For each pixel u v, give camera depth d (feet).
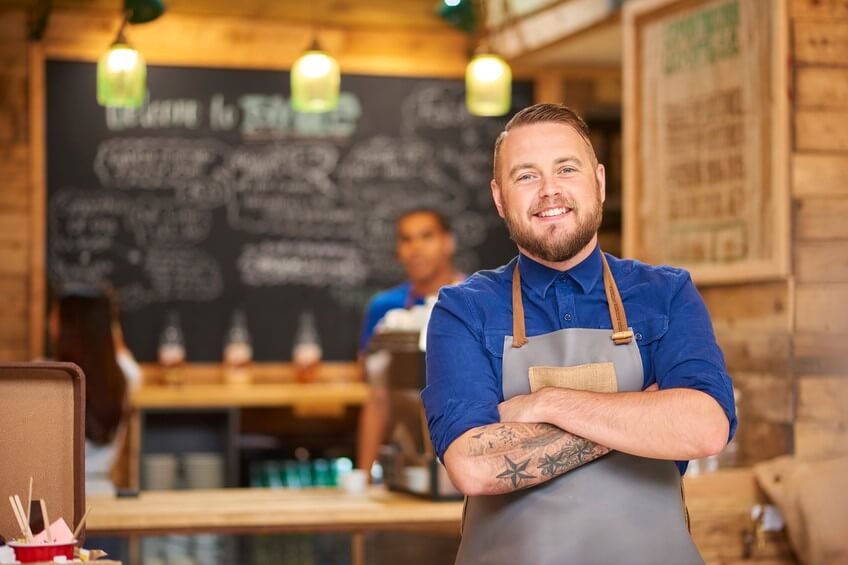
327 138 21.56
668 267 8.00
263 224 21.34
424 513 11.79
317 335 21.45
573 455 7.34
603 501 7.46
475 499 7.84
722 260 13.69
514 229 7.67
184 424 20.38
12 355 20.22
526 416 7.41
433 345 7.86
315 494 13.08
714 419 7.23
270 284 21.34
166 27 20.92
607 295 7.79
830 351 12.46
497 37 20.97
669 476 7.62
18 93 20.30
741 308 13.57
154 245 21.01
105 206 20.84
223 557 12.82
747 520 12.04
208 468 19.57
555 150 7.56
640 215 15.23
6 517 7.39
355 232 21.63
